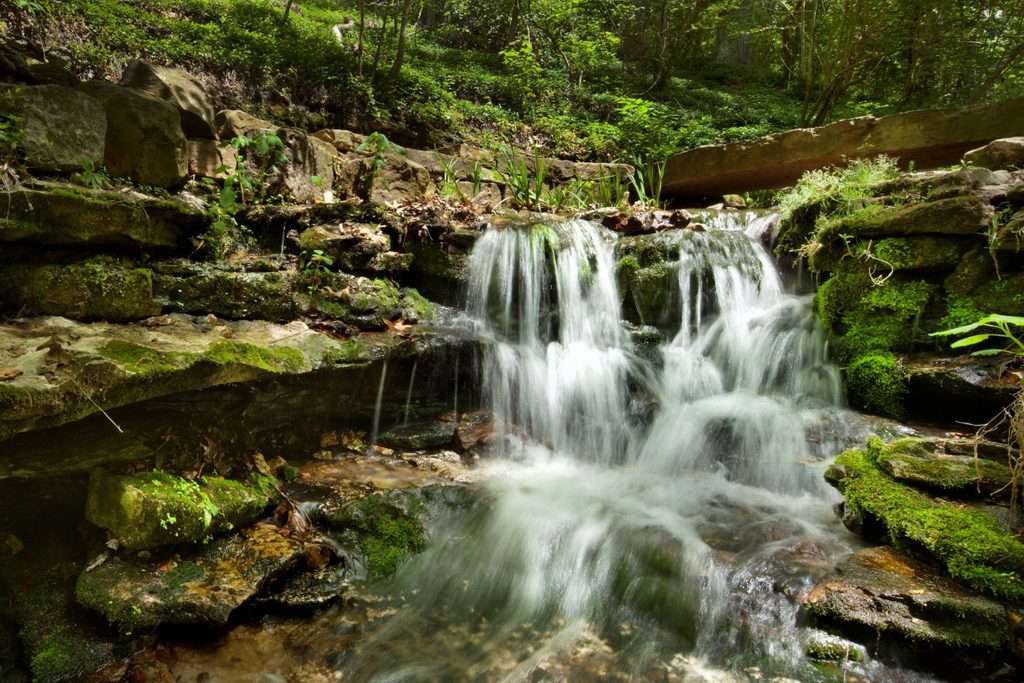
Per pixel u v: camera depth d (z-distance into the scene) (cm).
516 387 439
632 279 502
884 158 563
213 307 357
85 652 228
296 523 295
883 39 1034
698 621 263
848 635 241
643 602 277
